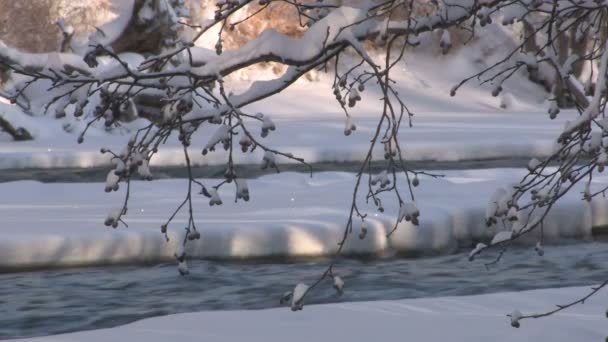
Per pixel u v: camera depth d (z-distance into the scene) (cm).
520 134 7506
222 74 1670
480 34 13262
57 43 10788
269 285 3000
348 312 2234
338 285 1580
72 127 8025
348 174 5297
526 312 2248
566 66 1520
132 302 2811
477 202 3969
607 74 1428
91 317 2656
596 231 3912
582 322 2111
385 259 3434
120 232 3362
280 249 3409
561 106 12056
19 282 3062
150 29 8838
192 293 2914
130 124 8206
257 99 1677
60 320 2630
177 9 9425
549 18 1555
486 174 5306
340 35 1622
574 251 3538
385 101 1592
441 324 2117
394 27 1602
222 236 3384
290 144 6775
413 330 2070
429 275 3150
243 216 3775
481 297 2417
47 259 3259
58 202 4384
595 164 1432
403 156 6538
